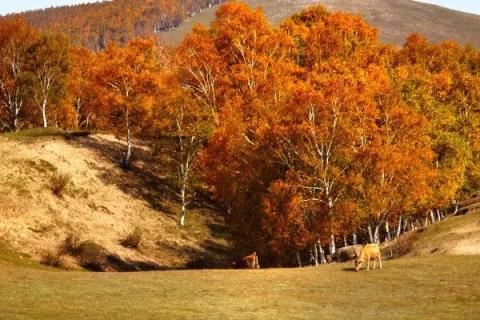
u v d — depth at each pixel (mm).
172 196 93312
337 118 62062
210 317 25250
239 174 65000
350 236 85062
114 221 79750
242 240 65875
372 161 61938
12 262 55562
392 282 35000
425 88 84062
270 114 65375
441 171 72500
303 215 59969
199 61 94438
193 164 88000
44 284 31438
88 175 87250
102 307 26406
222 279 35781
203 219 90438
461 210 57594
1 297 27281
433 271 37969
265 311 26938
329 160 62000
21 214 69312
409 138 68312
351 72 80562
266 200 58812
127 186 89875
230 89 88188
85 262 65562
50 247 65562
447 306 28484
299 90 62500
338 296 31172
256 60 89875
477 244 47062
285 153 63656
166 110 90562
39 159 83750
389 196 62000
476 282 33875
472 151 83625
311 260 68688
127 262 70750
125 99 92500
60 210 75000
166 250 78500
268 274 38281
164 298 29219
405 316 26250
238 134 66250
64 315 24406
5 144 85062
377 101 70812
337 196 60531
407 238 54750
